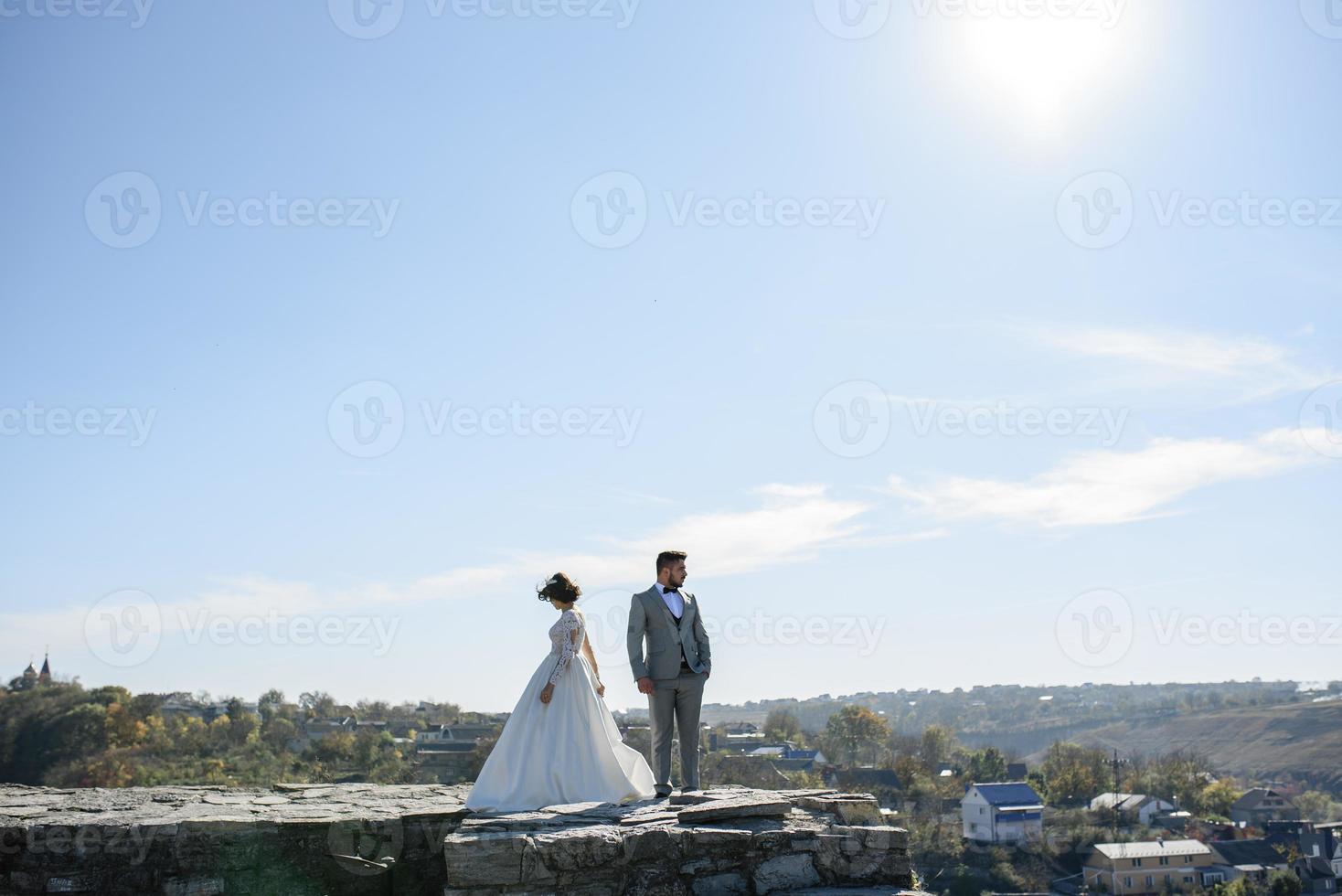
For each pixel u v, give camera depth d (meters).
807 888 8.57
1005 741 154.38
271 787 11.40
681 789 10.30
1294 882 56.72
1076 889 59.50
